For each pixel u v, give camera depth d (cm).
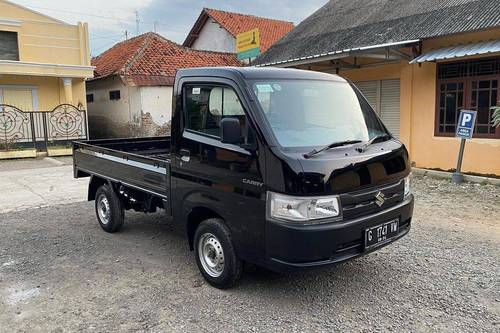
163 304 416
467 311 393
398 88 1212
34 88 1867
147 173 536
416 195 855
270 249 378
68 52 1911
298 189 359
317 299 419
